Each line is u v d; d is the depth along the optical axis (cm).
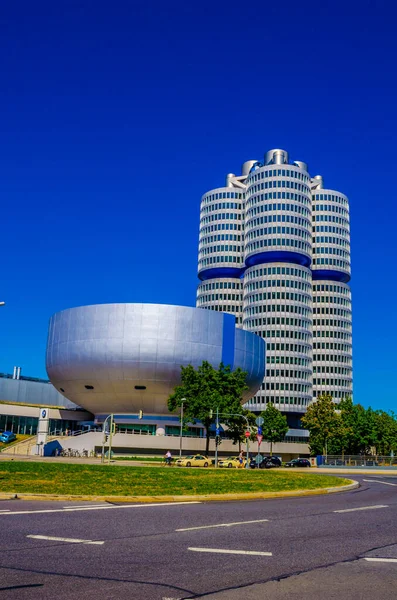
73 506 1822
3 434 9600
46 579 891
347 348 17512
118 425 10025
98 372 9600
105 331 9519
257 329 16175
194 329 9669
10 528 1339
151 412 10025
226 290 17725
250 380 10544
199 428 10444
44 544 1160
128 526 1425
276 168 16950
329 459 7844
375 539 1349
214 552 1128
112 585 867
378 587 895
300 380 15762
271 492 2441
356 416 11669
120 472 3369
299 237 16588
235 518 1642
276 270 16362
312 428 11675
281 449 12038
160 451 9525
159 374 9462
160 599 803
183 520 1566
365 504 2223
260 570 989
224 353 9906
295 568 1012
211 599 812
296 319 16112
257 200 16950
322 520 1667
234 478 3183
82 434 9531
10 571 932
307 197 17112
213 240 17950
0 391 12219
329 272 17638
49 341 10400
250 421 8169
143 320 9481
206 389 8106
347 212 18300
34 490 2120
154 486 2466
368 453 12175
